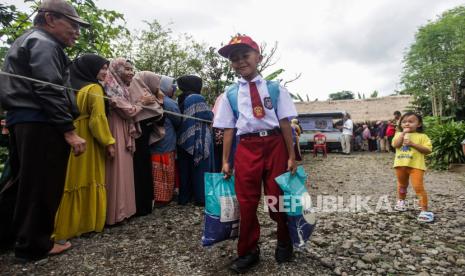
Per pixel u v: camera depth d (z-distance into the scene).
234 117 2.57
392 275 2.38
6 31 4.02
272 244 2.93
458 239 3.11
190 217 3.71
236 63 2.44
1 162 4.16
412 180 3.88
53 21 2.53
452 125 9.09
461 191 5.62
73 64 3.17
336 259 2.63
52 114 2.37
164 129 3.99
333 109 24.05
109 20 5.05
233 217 2.48
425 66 18.98
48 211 2.47
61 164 2.54
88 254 2.68
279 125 2.46
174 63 14.73
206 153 4.14
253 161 2.41
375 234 3.25
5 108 2.43
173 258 2.64
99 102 3.05
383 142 15.53
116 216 3.34
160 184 4.05
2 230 2.63
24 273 2.33
